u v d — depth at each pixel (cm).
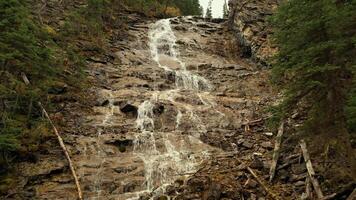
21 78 1530
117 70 2142
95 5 2652
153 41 2723
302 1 1017
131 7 3262
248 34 2655
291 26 1062
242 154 1395
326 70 952
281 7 1086
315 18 988
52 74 1522
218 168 1280
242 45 2720
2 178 1252
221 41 2864
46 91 1583
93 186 1258
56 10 2625
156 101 1788
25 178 1252
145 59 2397
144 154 1448
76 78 1884
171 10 3556
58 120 1540
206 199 1090
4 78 1436
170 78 2130
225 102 1884
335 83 1001
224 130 1614
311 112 1096
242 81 2166
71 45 2205
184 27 3034
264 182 1162
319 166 1147
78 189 1217
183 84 2105
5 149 1267
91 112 1678
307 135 1078
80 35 2409
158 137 1534
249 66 2481
